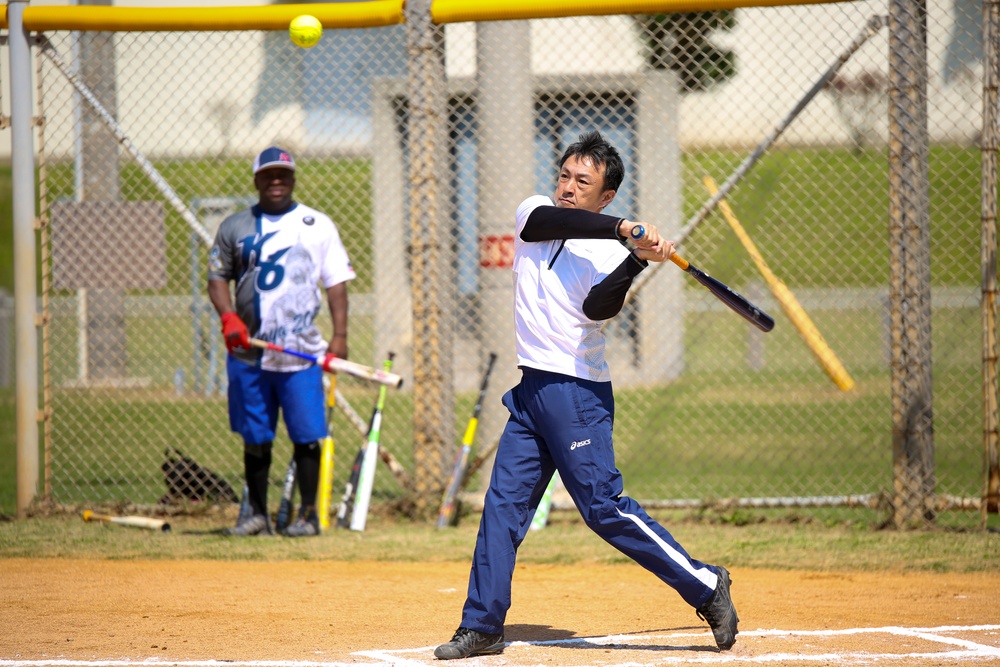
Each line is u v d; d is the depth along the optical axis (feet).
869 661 45.21
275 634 50.42
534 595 59.88
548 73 134.72
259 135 150.92
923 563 66.03
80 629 51.31
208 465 103.09
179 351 160.76
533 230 44.83
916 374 76.18
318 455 76.33
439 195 82.43
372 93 141.38
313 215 75.92
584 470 44.62
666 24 138.31
